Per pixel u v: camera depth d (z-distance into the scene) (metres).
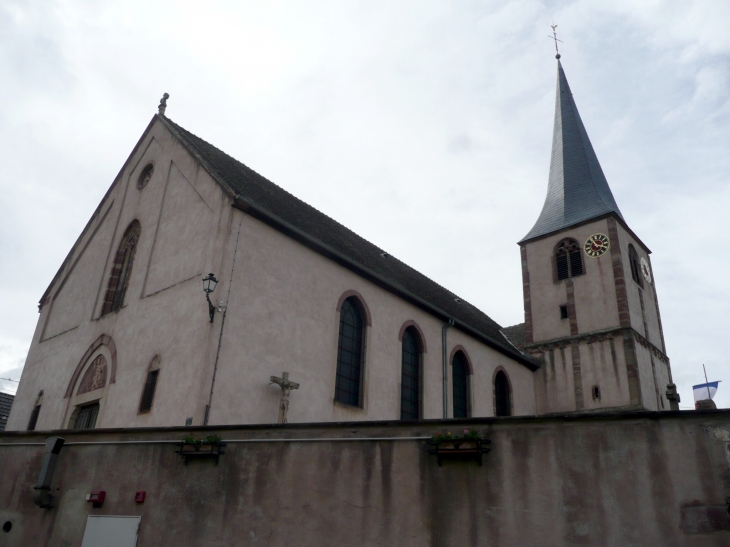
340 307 18.83
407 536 8.66
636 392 27.95
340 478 9.28
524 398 29.33
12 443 11.99
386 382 19.98
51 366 21.34
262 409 15.27
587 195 34.81
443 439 8.80
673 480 7.69
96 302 20.47
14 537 11.01
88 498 10.55
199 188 17.88
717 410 7.72
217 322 14.82
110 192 23.55
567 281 32.50
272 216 16.88
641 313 31.42
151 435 10.75
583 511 8.00
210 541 9.52
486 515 8.44
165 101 22.81
